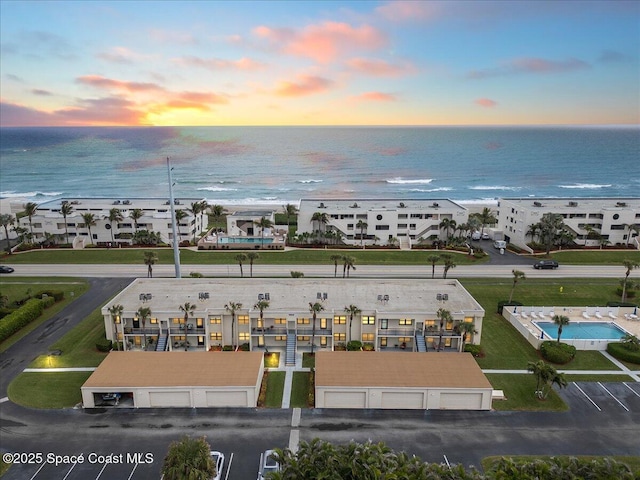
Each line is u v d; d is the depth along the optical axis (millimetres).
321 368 52031
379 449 34656
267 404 50062
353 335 62875
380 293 68688
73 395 51500
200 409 49188
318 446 35500
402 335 61250
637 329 68438
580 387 53562
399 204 124750
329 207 120688
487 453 42625
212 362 53531
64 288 84750
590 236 112062
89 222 111625
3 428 45906
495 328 69562
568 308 74688
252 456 42062
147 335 61344
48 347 62562
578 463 33906
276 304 64250
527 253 107625
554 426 46562
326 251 108750
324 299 65812
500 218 125125
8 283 87250
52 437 44625
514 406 49875
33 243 112250
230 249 110562
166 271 94688
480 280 89750
